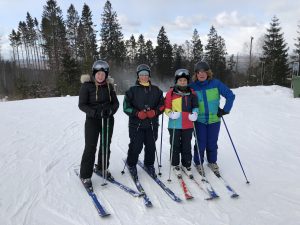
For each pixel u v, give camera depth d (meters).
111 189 3.81
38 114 8.63
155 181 4.05
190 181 4.06
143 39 47.41
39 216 3.19
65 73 27.81
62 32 42.47
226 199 3.63
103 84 3.83
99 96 3.78
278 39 37.53
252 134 6.29
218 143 5.76
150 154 4.22
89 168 3.83
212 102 4.18
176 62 45.19
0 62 44.75
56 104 10.84
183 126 4.08
